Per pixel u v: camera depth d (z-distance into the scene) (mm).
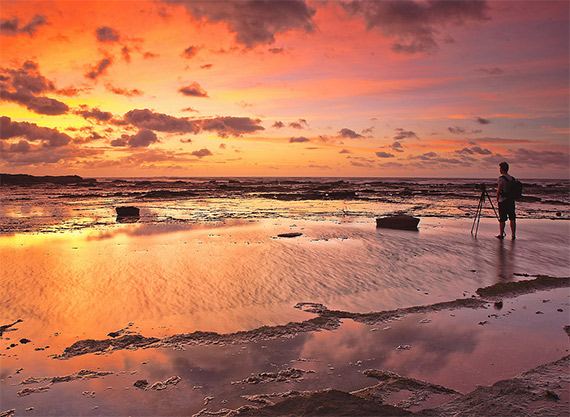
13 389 4164
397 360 4680
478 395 3654
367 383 4180
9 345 5227
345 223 17797
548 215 22234
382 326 5730
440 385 4074
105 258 10188
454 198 37750
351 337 5359
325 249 11344
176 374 4441
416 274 8633
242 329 5703
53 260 9969
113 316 6227
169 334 5551
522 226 16641
